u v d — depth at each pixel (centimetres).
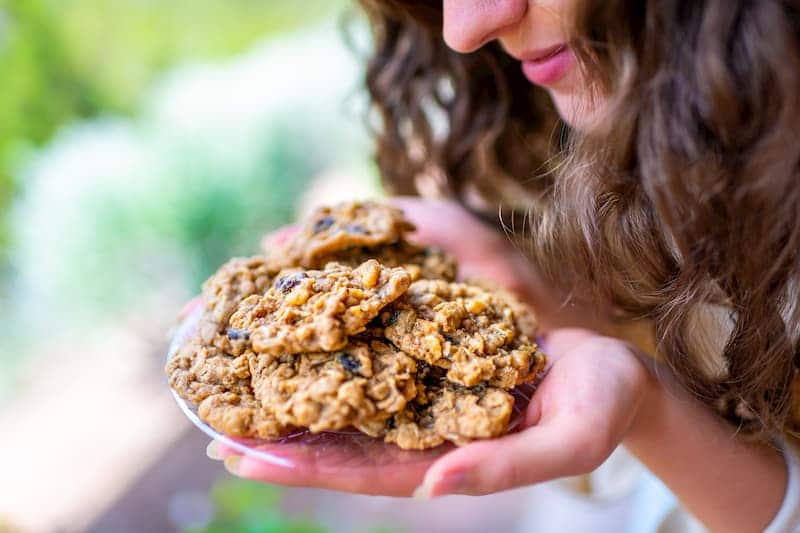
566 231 43
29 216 96
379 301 41
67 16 109
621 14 39
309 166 114
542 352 44
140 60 119
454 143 63
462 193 65
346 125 117
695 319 43
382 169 69
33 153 101
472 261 58
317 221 50
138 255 99
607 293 45
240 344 42
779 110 36
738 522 46
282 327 40
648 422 44
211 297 45
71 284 97
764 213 38
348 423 39
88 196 97
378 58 65
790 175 37
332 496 96
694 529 56
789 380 43
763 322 40
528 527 92
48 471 86
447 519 96
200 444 91
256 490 80
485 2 43
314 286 42
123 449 89
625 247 42
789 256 38
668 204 39
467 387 41
